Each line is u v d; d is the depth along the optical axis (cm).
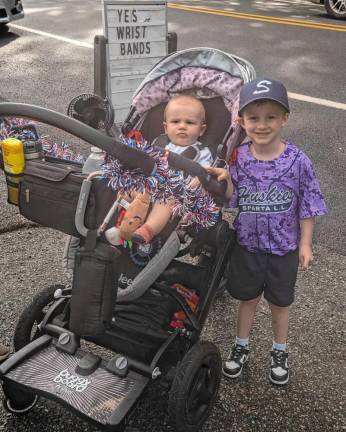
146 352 217
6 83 661
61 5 1248
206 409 228
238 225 239
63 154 229
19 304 301
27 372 211
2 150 197
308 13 1150
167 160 187
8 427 227
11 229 378
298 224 240
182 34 915
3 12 890
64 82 670
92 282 186
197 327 219
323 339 287
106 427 192
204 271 236
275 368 257
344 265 351
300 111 589
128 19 496
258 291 247
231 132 247
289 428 233
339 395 252
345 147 507
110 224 197
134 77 516
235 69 270
